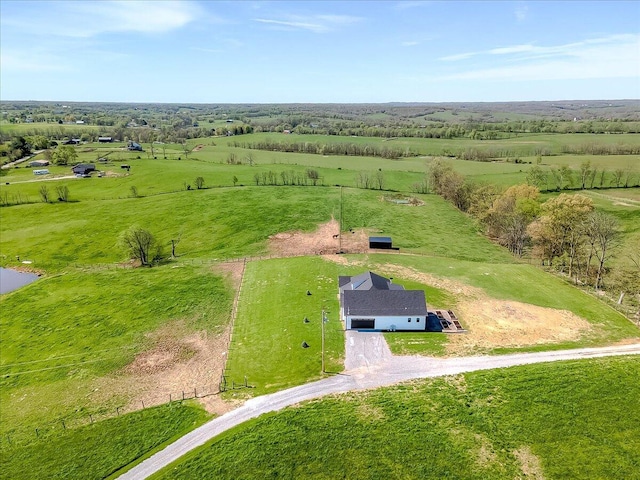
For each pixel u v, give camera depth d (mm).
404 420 41438
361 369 50156
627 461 36219
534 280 74312
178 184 141500
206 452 39438
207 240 100062
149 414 45781
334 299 67500
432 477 35500
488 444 38438
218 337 60312
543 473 35469
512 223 94125
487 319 60625
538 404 42812
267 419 42938
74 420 46062
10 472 39594
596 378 46281
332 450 38594
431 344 54656
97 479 37969
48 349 60656
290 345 55969
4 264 92062
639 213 104375
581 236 81188
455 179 126625
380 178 145500
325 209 117062
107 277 82812
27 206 123562
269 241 97188
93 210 119688
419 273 76625
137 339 61281
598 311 62844
